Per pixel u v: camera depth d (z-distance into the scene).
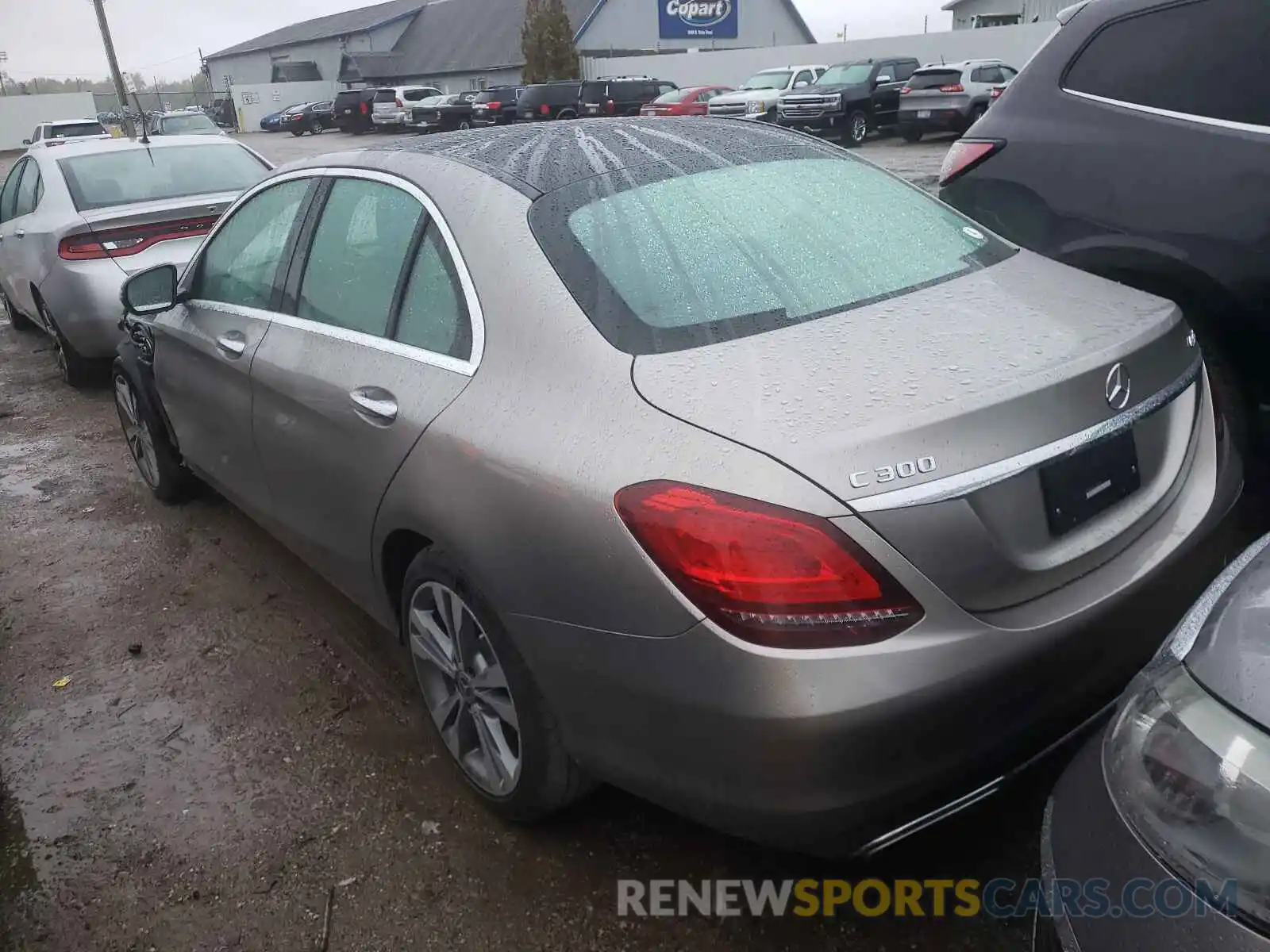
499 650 2.26
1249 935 1.25
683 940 2.20
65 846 2.64
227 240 3.67
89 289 6.11
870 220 2.67
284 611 3.76
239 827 2.65
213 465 3.88
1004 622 1.86
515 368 2.22
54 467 5.53
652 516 1.85
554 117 29.70
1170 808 1.38
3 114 53.50
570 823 2.56
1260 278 3.41
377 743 2.94
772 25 53.84
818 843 1.87
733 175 2.72
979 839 2.39
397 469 2.47
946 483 1.79
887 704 1.74
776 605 1.74
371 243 2.82
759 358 2.04
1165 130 3.62
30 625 3.81
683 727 1.88
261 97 55.47
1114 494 2.06
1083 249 3.83
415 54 56.28
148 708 3.22
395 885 2.42
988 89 21.58
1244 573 1.59
